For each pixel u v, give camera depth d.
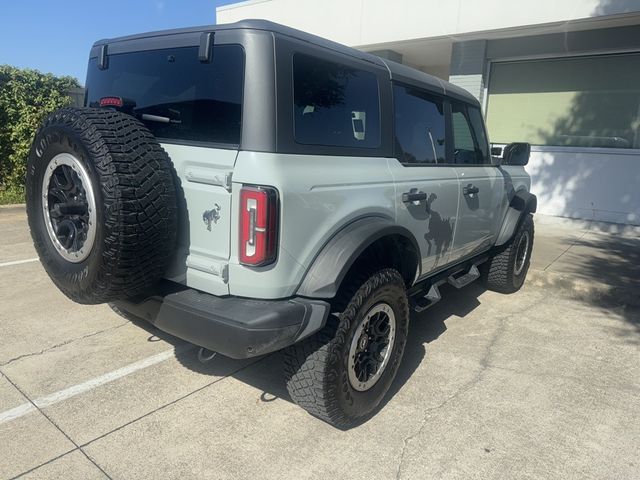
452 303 5.12
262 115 2.36
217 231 2.46
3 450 2.58
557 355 3.96
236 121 2.42
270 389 3.29
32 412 2.92
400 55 11.61
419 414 3.08
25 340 3.85
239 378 3.41
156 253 2.46
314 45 2.66
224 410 3.03
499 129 10.02
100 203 2.29
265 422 2.93
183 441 2.72
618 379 3.60
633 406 3.24
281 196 2.35
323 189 2.58
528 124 9.68
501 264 5.22
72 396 3.10
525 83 9.61
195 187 2.51
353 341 2.73
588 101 9.01
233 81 2.45
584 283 5.45
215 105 2.51
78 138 2.38
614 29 8.40
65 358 3.59
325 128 2.70
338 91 2.80
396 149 3.28
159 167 2.43
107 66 3.18
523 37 9.27
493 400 3.27
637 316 4.86
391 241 3.08
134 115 2.92
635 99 8.56
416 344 4.10
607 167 8.76
